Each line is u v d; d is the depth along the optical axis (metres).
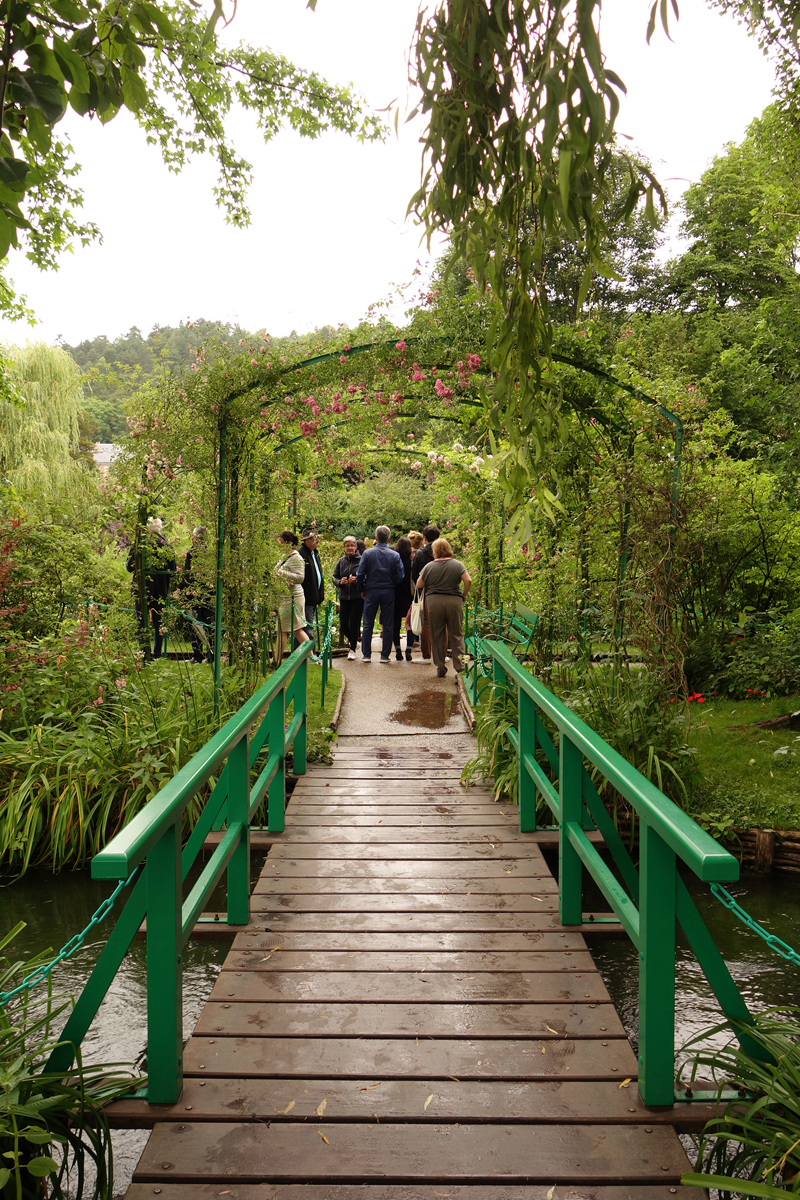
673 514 5.99
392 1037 2.92
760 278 21.50
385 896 4.19
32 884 5.12
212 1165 2.28
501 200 2.31
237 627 7.19
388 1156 2.32
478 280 2.47
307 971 3.42
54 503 7.51
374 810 5.57
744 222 21.44
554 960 3.52
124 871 1.97
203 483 6.82
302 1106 2.52
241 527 6.95
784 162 7.88
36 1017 3.52
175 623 8.23
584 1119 2.47
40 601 7.05
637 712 5.87
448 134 2.24
